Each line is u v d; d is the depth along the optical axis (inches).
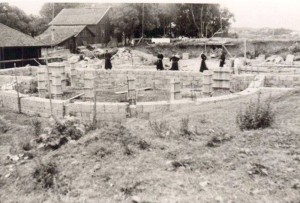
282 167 232.1
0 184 251.8
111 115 497.7
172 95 626.2
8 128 467.2
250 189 210.7
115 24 2522.1
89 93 694.5
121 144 294.7
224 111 414.6
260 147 269.1
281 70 916.0
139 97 733.3
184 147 284.0
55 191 230.5
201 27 2546.8
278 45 1988.2
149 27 2534.5
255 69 942.4
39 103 550.0
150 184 224.7
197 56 2116.1
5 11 2249.0
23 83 804.6
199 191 212.4
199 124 360.2
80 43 2320.4
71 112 518.9
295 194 200.5
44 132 348.8
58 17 2689.5
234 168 239.0
